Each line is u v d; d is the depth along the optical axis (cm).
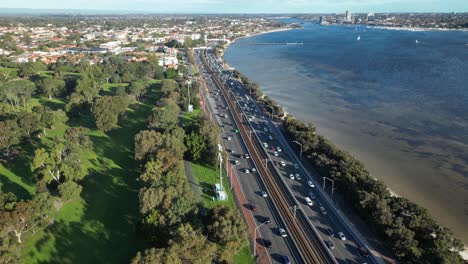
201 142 14438
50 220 10312
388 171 14775
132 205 11300
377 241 9912
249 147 16675
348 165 12862
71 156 12781
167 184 10175
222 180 13325
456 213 11888
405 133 18400
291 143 17050
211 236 9219
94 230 10106
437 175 14250
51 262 8875
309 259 9225
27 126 15888
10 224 8750
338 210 11406
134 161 14475
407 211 10188
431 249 8744
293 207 11569
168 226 8762
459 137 17488
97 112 17362
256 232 10312
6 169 13825
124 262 8831
